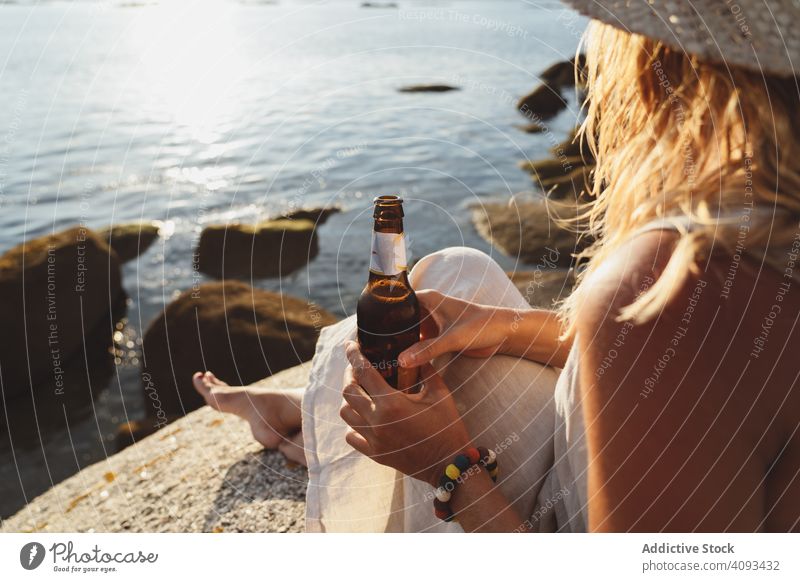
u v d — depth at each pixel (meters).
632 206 0.97
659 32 0.76
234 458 2.13
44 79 11.13
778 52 0.76
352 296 4.84
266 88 7.87
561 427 1.17
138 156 7.21
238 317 4.12
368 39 11.38
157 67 9.65
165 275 5.33
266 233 5.32
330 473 1.49
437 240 5.35
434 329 1.41
